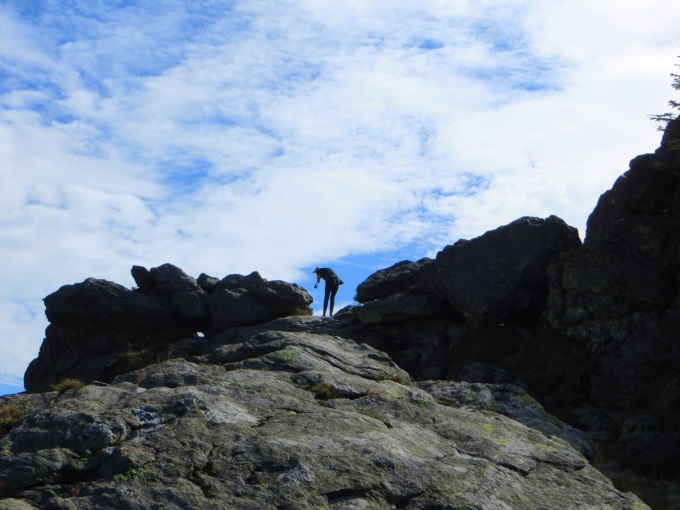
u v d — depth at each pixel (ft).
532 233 117.80
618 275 102.73
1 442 40.42
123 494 35.60
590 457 53.93
